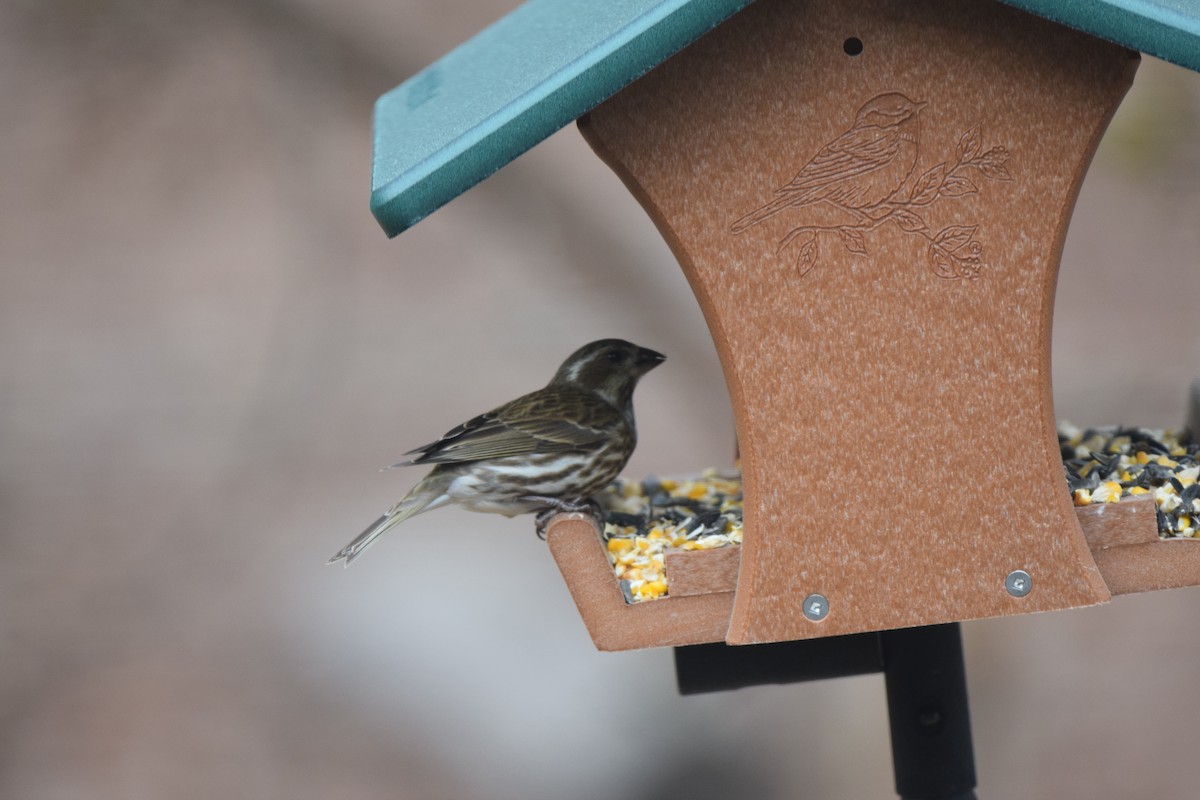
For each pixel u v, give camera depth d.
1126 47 5.65
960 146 6.04
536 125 5.64
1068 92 6.00
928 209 6.07
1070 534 6.18
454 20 14.43
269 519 14.12
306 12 14.37
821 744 12.51
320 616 13.82
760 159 6.04
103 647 13.52
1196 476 6.89
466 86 7.20
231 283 14.55
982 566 6.18
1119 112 10.73
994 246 6.07
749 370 6.13
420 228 14.64
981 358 6.12
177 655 13.59
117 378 14.48
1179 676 12.19
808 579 6.19
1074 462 7.61
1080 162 6.02
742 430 6.20
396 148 6.32
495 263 14.52
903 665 7.80
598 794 12.46
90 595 13.74
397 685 13.24
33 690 13.30
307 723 13.15
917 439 6.15
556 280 13.97
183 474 14.20
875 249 6.08
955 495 6.16
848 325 6.11
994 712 12.16
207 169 14.77
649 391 13.32
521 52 7.14
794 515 6.18
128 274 14.85
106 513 14.04
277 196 14.75
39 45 14.73
